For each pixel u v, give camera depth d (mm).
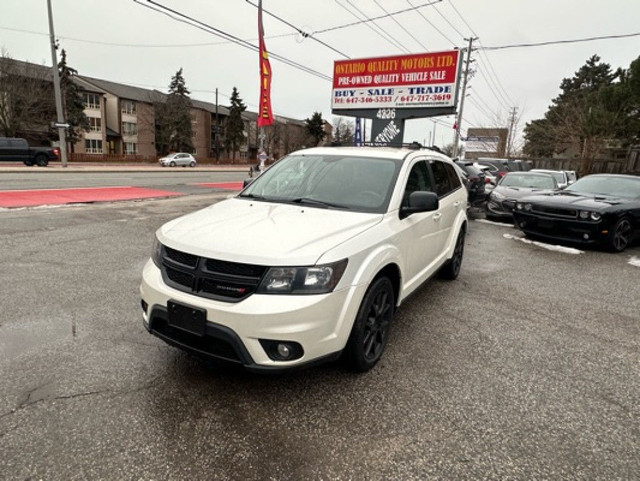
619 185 8445
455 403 2662
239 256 2398
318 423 2410
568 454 2236
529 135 43156
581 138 28875
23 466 1986
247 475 2010
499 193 10516
